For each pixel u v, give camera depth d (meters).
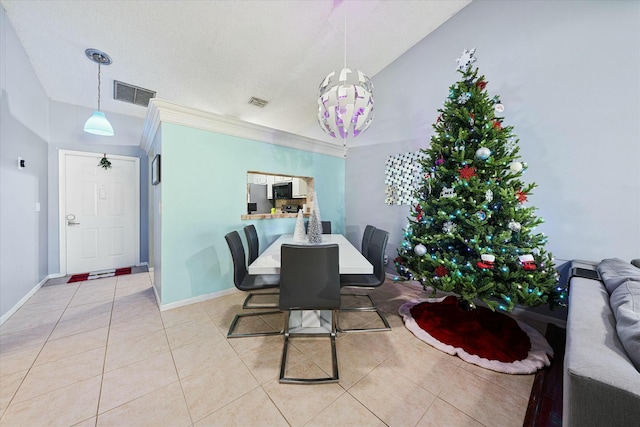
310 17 2.39
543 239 1.87
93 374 1.42
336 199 3.99
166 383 1.36
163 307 2.29
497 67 2.34
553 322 2.07
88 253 3.51
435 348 1.72
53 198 3.24
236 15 2.22
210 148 2.58
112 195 3.66
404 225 3.21
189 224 2.45
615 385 0.61
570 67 1.94
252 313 2.23
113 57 2.54
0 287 2.05
